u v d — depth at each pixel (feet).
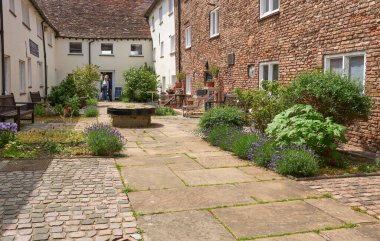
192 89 66.80
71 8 102.22
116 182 18.47
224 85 51.49
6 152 24.35
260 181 18.84
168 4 81.56
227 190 17.28
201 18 60.64
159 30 90.94
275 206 15.07
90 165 22.04
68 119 47.60
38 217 13.69
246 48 44.16
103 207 14.84
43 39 69.62
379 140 24.70
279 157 20.74
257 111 28.66
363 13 25.67
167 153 26.30
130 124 41.75
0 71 40.98
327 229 12.79
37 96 57.06
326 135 21.68
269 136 25.00
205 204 15.31
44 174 19.77
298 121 21.80
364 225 13.15
